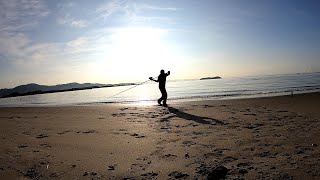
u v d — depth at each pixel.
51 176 4.13
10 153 5.45
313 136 5.93
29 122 10.34
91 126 8.75
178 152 5.20
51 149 5.74
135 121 9.58
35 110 15.80
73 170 4.37
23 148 5.86
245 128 7.35
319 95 16.14
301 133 6.30
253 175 3.83
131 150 5.49
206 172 4.05
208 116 10.05
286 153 4.78
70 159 4.97
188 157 4.84
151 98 24.91
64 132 7.77
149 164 4.57
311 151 4.82
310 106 11.55
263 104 13.38
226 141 5.89
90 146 5.91
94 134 7.32
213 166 4.28
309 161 4.27
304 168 3.97
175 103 16.75
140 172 4.20
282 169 3.99
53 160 4.92
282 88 28.72
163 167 4.38
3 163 4.77
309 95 16.58
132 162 4.71
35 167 4.55
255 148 5.21
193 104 15.12
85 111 13.70
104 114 12.12
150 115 11.13
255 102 14.49
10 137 7.17
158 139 6.42
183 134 6.91
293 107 11.58
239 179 3.73
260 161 4.42
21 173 4.27
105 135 7.13
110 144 6.05
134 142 6.18
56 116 12.08
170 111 12.23
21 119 11.51
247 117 9.34
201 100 18.47
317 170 3.86
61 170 4.38
